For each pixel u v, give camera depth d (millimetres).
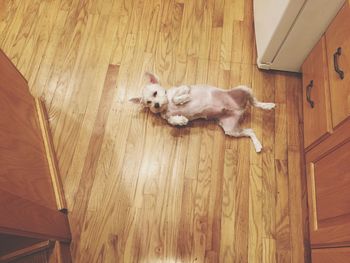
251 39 1763
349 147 1010
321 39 1353
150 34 1779
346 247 945
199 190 1454
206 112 1487
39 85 1662
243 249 1356
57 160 1504
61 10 1844
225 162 1500
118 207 1430
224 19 1813
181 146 1532
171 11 1839
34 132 1368
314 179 1280
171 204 1433
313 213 1250
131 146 1536
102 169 1494
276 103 1608
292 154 1511
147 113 1601
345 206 985
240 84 1654
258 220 1399
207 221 1402
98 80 1675
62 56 1730
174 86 1639
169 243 1369
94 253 1355
